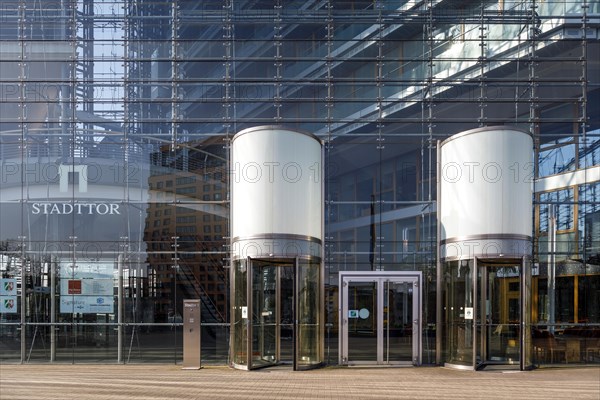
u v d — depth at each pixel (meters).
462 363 13.76
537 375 12.98
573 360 14.87
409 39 16.05
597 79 15.91
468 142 13.97
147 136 15.77
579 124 15.62
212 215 15.50
